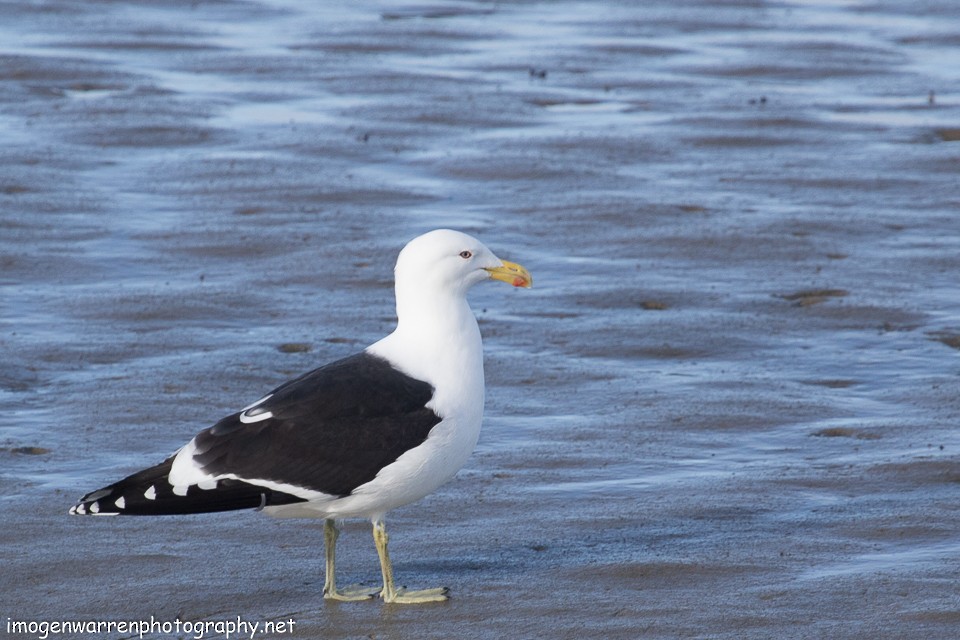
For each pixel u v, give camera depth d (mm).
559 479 12250
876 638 9383
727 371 14938
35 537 11008
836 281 17875
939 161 23656
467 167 22969
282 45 32312
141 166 22844
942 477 12172
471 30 34375
